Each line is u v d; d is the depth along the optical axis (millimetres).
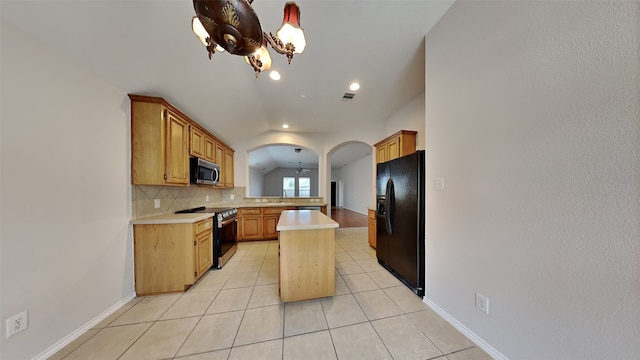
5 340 1191
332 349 1437
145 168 2121
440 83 1787
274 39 1247
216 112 3102
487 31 1384
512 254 1238
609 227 873
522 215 1185
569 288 997
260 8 1587
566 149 997
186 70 2096
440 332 1600
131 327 1658
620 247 847
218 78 2395
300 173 12102
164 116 2197
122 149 1993
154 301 2043
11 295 1217
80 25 1372
